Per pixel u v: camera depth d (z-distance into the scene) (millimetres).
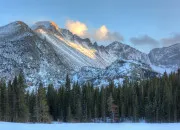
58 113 160125
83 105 159375
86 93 161625
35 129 98562
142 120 160000
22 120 136500
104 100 160000
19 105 137500
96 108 158875
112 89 168500
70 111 154875
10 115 137000
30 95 146000
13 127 102000
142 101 161750
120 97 163250
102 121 157625
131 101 162000
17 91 139000
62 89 165125
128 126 121375
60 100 161500
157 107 155375
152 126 123625
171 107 156250
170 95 157250
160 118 154875
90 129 103938
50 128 103750
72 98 160625
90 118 157375
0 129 94375
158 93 159000
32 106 141875
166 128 114000
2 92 138500
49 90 165625
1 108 137125
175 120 155375
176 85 167250
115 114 156875
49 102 162625
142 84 171375
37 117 140750
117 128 110312
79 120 155875
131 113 159750
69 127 109750
